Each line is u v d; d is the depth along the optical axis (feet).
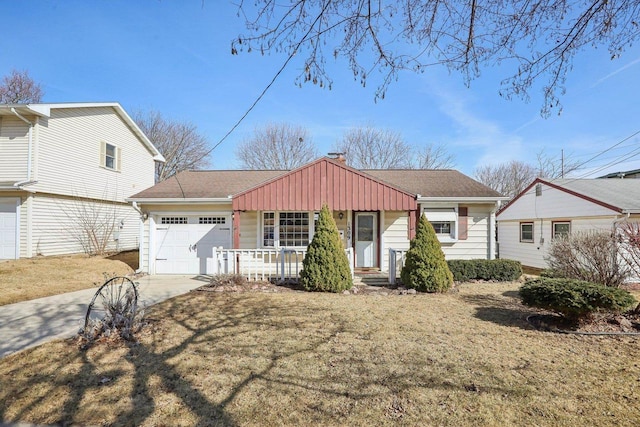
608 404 10.77
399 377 12.56
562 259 26.71
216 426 9.62
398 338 16.87
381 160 95.25
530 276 38.73
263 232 38.04
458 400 10.98
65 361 13.88
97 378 12.43
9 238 41.81
